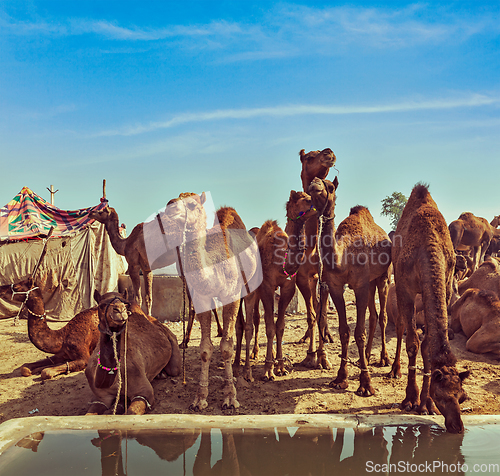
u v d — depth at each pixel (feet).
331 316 39.73
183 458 10.37
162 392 18.94
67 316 40.34
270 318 21.29
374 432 11.82
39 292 22.29
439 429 12.07
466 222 64.23
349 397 18.47
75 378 21.43
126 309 14.21
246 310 20.99
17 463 9.93
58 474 9.46
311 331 23.97
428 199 18.92
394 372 21.58
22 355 26.32
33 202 41.39
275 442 11.22
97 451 10.59
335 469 9.81
